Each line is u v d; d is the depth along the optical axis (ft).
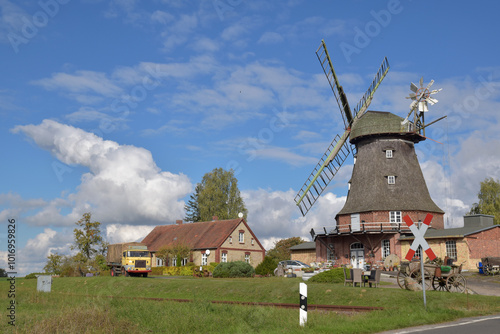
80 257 194.29
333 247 184.44
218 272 158.71
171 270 204.64
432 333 45.16
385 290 80.33
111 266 180.04
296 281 107.86
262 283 101.60
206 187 291.58
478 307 66.54
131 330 52.13
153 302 76.33
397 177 181.16
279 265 156.66
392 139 185.16
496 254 157.17
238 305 71.82
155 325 56.44
